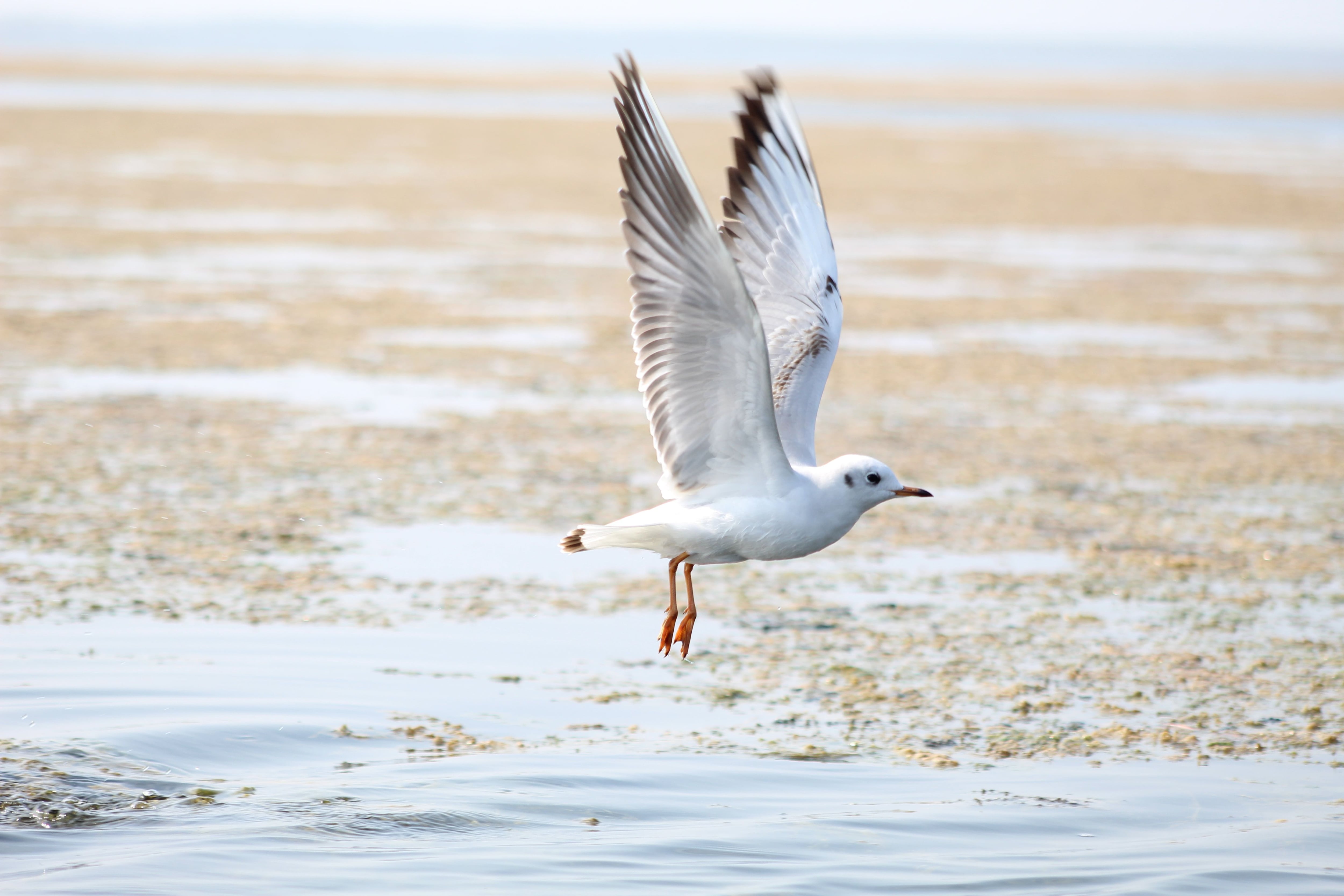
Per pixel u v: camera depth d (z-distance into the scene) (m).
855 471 9.01
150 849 8.34
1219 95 145.38
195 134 65.31
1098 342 28.73
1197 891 8.20
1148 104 122.62
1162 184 58.16
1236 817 9.34
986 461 19.81
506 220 44.25
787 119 10.05
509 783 9.52
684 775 9.82
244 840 8.50
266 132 67.38
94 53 186.12
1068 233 45.38
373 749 10.06
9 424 19.55
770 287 10.02
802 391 9.84
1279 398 24.23
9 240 35.75
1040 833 8.99
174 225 39.94
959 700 11.63
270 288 31.36
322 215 43.47
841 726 10.95
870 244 41.38
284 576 14.09
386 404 21.83
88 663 11.42
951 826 9.06
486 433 20.33
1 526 15.20
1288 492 18.67
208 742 9.98
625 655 12.40
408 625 12.86
